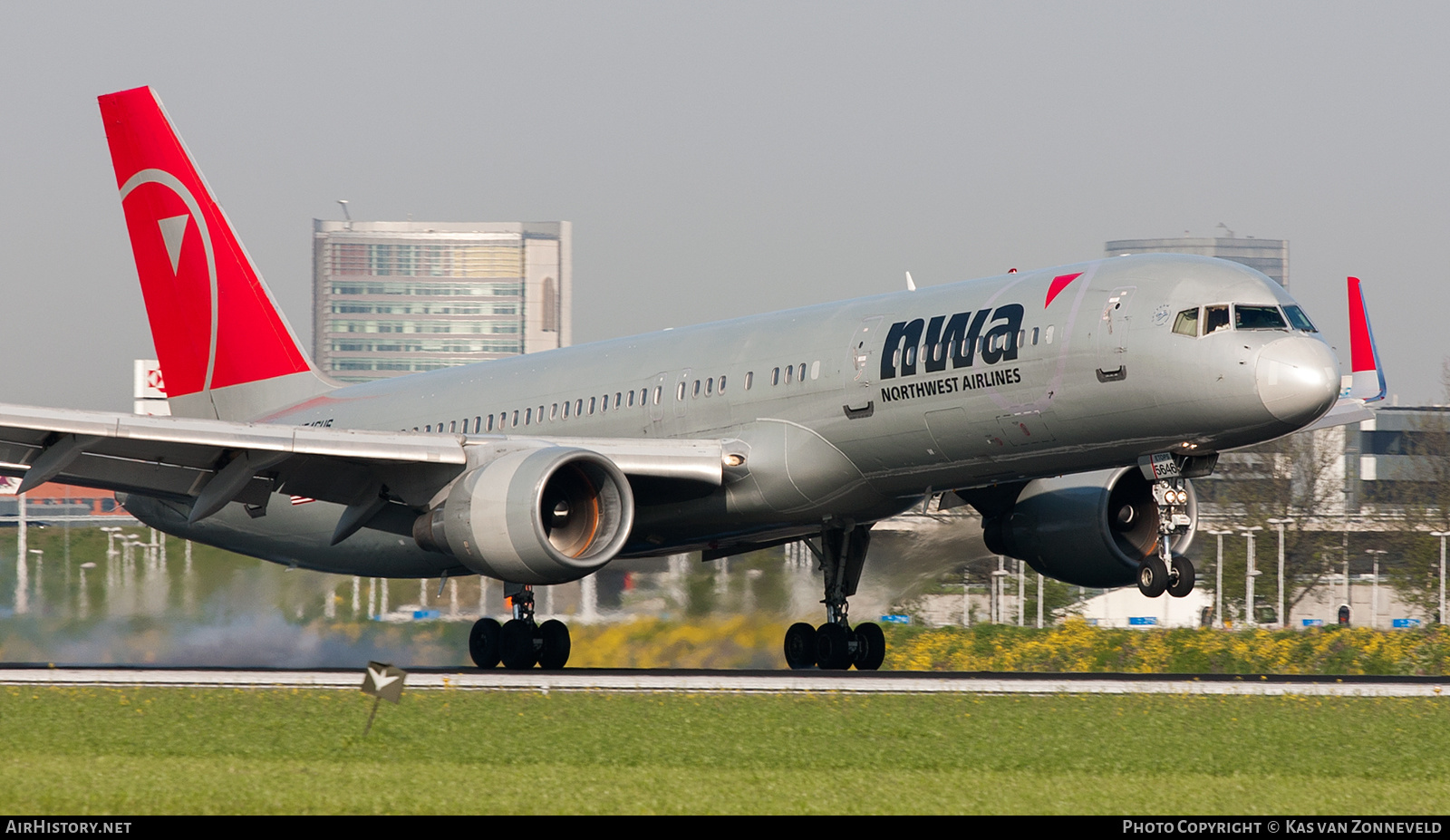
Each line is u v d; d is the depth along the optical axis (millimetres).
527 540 78688
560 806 43250
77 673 76500
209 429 81062
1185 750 55281
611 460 82125
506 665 96688
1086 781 48469
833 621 96750
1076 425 78750
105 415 79562
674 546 97062
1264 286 75938
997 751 54656
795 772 49656
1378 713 65562
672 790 45750
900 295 88250
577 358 103438
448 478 84938
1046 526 96062
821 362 87500
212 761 51188
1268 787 47938
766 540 97312
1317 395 72625
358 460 85312
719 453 89062
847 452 86750
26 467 86250
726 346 93500
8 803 43219
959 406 81875
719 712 64500
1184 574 81062
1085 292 78875
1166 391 75188
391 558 103875
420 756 52938
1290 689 72688
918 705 67312
